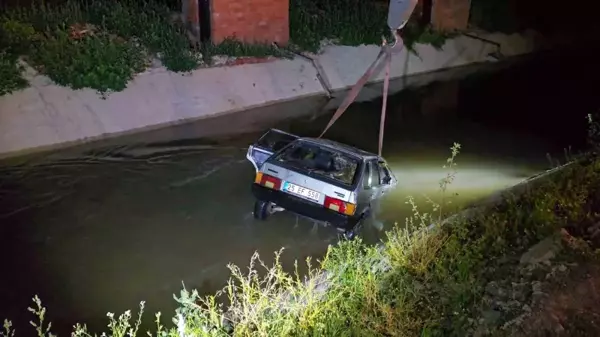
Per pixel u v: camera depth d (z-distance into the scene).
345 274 7.26
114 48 14.83
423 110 18.59
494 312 6.26
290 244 9.59
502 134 17.14
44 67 13.98
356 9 21.94
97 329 7.29
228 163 12.90
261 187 9.29
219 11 16.92
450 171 13.86
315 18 20.22
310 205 8.98
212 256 9.12
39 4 17.34
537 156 15.59
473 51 24.59
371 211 10.05
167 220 10.17
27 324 7.26
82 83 13.95
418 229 8.89
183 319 5.92
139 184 11.51
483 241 7.84
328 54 19.81
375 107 18.31
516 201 9.34
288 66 18.16
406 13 8.54
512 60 25.73
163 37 16.27
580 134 17.72
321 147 9.77
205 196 11.20
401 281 6.98
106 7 17.06
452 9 24.38
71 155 12.59
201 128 14.88
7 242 9.07
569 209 8.57
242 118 15.88
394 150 15.12
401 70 21.75
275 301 6.46
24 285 8.04
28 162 12.03
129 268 8.66
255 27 17.84
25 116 12.90
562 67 25.55
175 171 12.28
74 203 10.52
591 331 5.70
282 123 15.98
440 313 6.47
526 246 7.75
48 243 9.17
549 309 6.04
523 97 21.02
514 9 27.27
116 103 14.27
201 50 16.80
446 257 7.67
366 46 20.89
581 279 6.53
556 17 29.02
